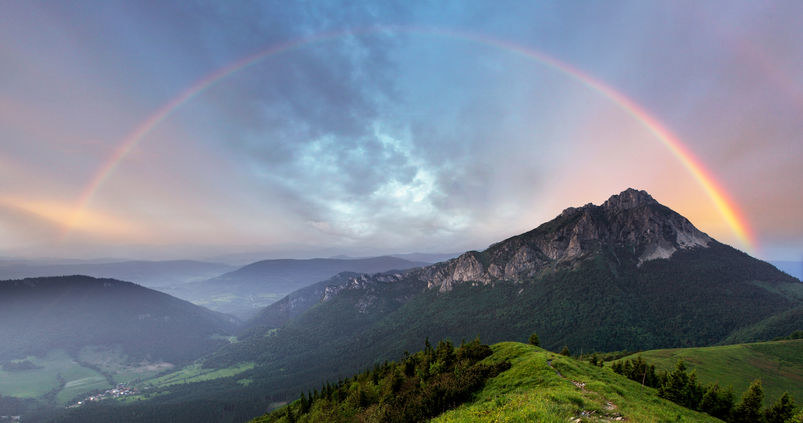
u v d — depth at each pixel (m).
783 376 143.25
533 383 50.00
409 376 96.12
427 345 117.38
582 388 44.06
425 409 55.75
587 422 30.17
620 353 193.25
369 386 99.06
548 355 67.06
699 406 75.38
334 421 91.19
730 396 76.06
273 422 139.62
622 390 45.00
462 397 55.78
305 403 124.50
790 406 72.81
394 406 66.19
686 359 159.38
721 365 152.62
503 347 86.25
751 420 73.50
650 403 47.25
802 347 166.50
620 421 31.58
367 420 70.06
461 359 85.88
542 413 31.14
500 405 37.81
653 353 180.12
